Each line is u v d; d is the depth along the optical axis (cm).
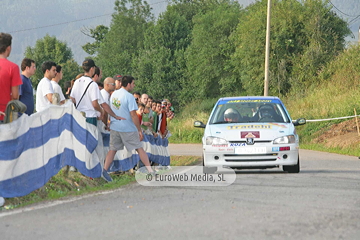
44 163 1930
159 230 1230
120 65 18788
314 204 1630
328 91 9412
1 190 1658
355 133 6575
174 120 11131
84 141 2259
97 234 1188
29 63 2234
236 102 3012
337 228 1274
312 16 10638
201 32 14400
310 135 7306
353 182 2262
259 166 2688
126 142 2480
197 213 1458
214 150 2681
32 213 1459
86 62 2409
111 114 2425
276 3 10938
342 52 10288
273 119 2889
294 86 10394
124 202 1661
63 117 2097
